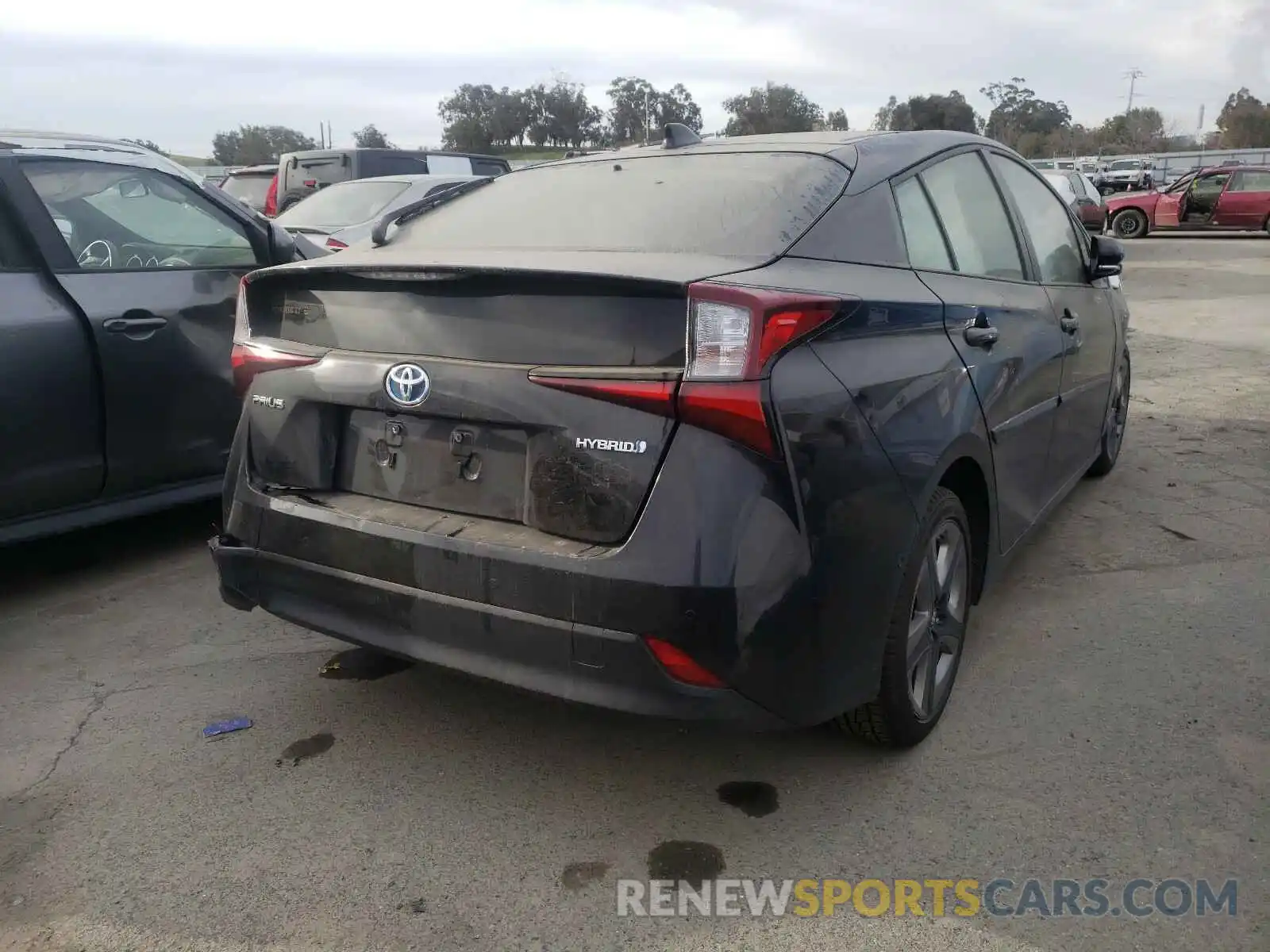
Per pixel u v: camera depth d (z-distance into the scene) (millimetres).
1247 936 2242
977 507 3273
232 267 4688
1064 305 4043
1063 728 3084
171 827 2662
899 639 2689
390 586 2600
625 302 2309
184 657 3639
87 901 2393
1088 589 4121
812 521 2334
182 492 4527
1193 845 2539
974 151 3742
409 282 2586
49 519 4117
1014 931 2273
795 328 2322
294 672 3512
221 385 4570
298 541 2781
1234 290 14297
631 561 2270
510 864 2516
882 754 2961
